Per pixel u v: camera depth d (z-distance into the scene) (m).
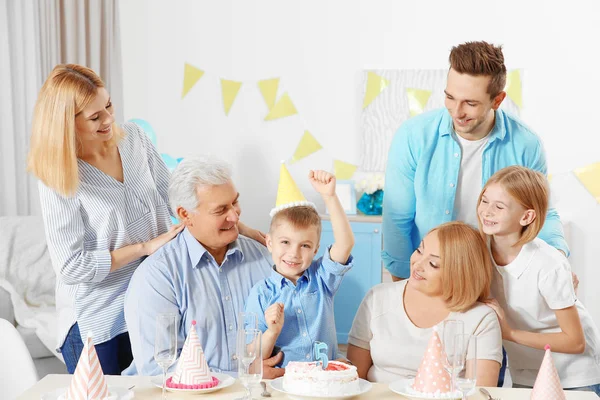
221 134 4.71
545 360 1.70
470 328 2.02
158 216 2.43
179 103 4.72
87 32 4.34
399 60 4.50
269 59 4.63
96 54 4.37
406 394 1.76
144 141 2.45
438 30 4.44
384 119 4.53
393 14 4.48
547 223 2.39
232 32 4.65
